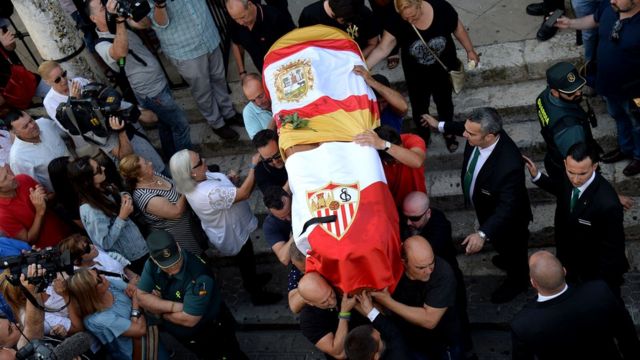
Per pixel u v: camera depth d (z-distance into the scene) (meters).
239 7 5.50
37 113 7.34
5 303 5.04
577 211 4.57
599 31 5.14
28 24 6.35
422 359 4.58
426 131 6.09
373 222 4.07
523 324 4.07
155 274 4.90
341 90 4.76
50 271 4.56
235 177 5.88
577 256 4.84
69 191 5.36
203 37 6.10
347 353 3.91
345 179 4.26
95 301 4.71
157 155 6.22
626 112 5.30
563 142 4.69
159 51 7.59
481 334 5.64
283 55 5.08
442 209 6.20
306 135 4.51
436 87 5.68
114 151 5.76
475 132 4.63
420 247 4.11
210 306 5.01
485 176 4.85
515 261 5.43
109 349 4.95
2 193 5.38
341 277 4.05
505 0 6.92
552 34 6.27
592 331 3.94
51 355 4.21
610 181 5.77
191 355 6.04
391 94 4.94
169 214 5.42
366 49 5.81
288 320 6.05
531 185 5.93
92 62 6.80
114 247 5.52
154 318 5.07
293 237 4.44
